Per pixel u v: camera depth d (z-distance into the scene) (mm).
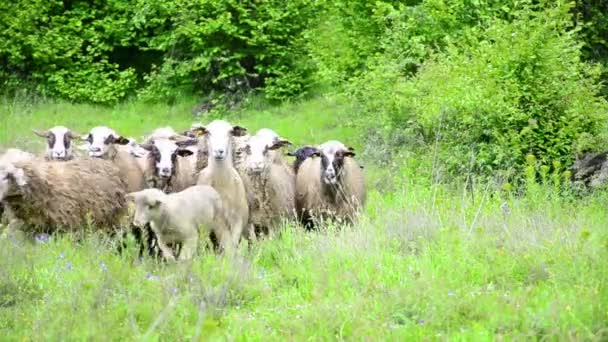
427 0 24359
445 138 20219
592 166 19141
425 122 20906
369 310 10844
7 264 12086
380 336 10031
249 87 29297
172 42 29328
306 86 28547
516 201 15594
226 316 11156
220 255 13617
